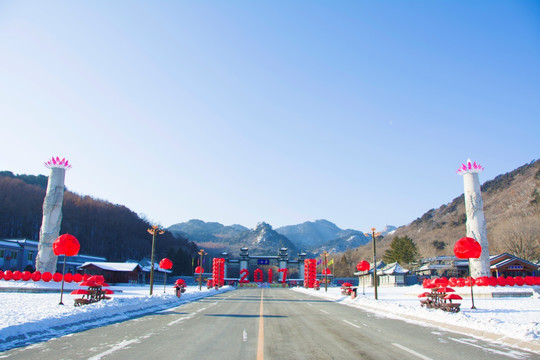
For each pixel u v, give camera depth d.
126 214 145.25
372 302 27.69
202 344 10.93
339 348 10.52
